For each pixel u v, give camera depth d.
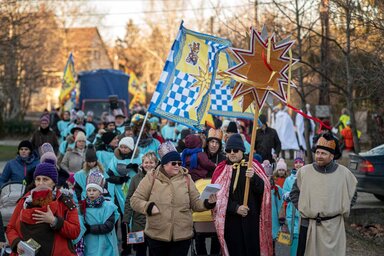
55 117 23.69
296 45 15.19
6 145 32.62
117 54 72.81
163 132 18.48
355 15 11.41
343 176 6.65
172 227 6.53
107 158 10.65
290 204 8.02
